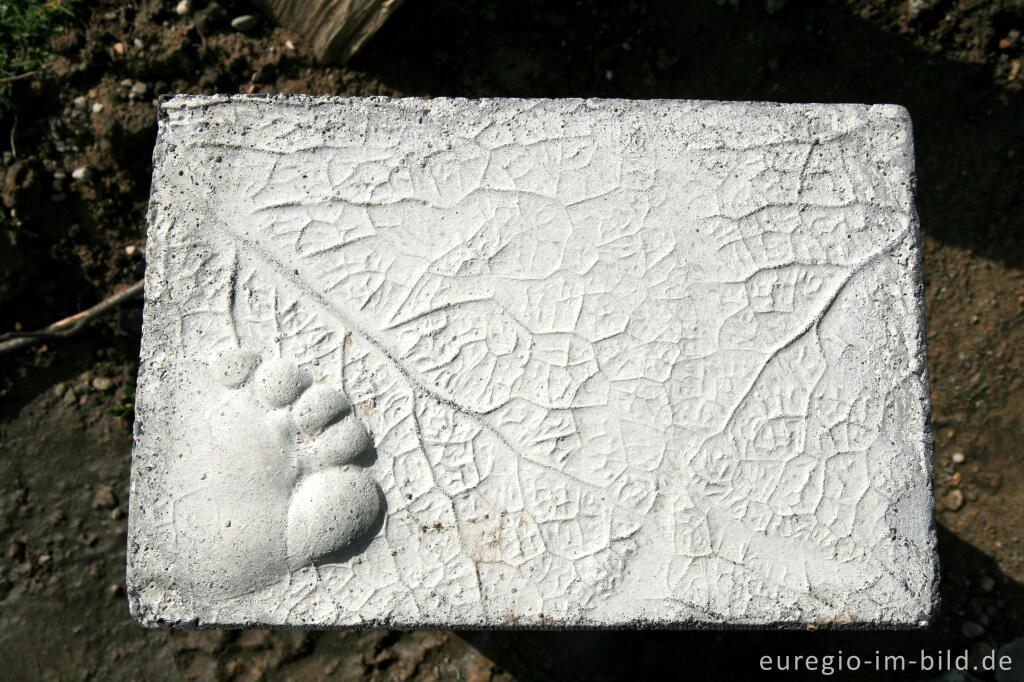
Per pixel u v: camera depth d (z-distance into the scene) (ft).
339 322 1.52
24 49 2.05
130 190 2.09
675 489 1.50
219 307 1.52
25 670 2.00
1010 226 2.17
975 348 2.15
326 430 1.49
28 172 2.03
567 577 1.48
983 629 2.02
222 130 1.56
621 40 2.19
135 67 2.07
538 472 1.50
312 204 1.54
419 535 1.48
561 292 1.53
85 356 2.09
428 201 1.55
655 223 1.55
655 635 2.02
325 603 1.47
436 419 1.50
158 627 1.47
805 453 1.50
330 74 2.13
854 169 1.57
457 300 1.53
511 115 1.57
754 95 2.19
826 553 1.48
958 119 2.17
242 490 1.47
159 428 1.49
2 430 2.07
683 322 1.53
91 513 2.06
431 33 2.15
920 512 1.50
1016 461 2.11
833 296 1.53
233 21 2.10
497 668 2.00
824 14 2.19
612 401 1.51
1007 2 2.11
